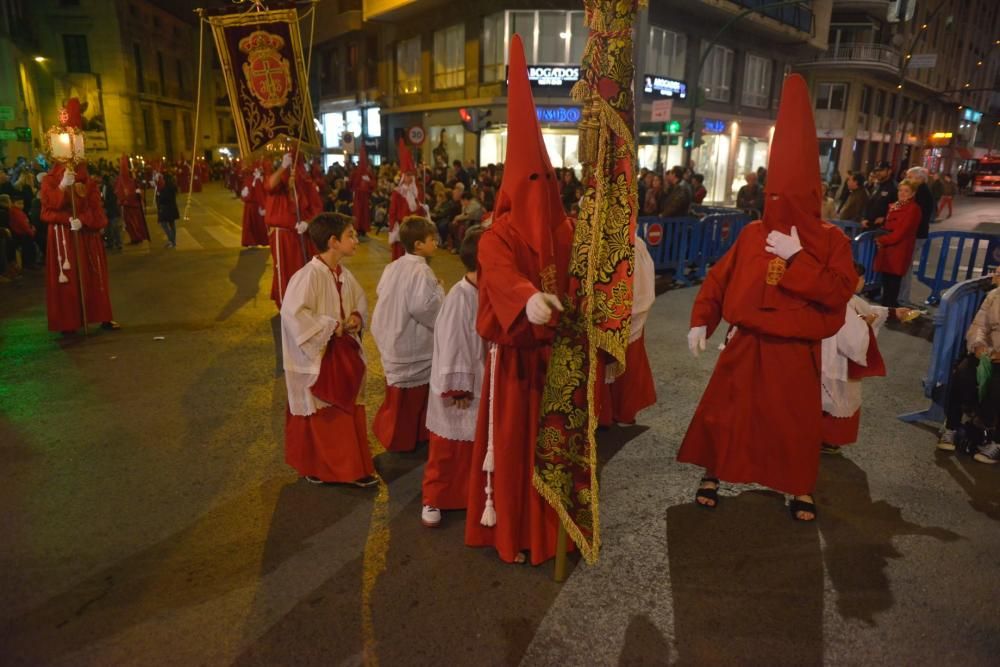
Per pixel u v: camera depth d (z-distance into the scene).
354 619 2.92
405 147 11.31
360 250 14.49
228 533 3.58
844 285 3.34
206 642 2.77
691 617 2.95
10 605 2.99
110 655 2.69
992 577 3.24
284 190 7.97
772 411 3.53
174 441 4.71
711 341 7.22
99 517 3.72
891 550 3.46
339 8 32.22
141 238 15.36
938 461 4.47
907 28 39.12
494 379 3.07
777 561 3.37
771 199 3.40
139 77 45.19
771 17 27.34
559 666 2.65
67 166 7.15
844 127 36.06
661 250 10.17
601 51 2.71
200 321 8.20
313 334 3.69
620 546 3.49
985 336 4.42
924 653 2.74
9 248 10.91
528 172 2.76
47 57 39.66
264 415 5.19
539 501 3.16
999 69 65.44
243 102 6.75
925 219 8.62
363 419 4.06
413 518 3.75
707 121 27.19
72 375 6.12
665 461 4.48
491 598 3.07
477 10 23.69
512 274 2.68
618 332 2.88
